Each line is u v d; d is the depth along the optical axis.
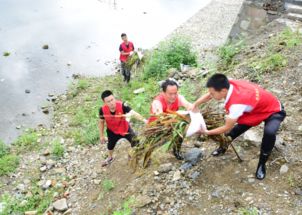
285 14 11.19
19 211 6.81
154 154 5.93
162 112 5.04
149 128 5.09
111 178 6.54
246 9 12.07
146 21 17.80
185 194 5.05
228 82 4.19
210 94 4.45
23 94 12.09
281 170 4.96
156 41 15.77
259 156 5.01
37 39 15.76
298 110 6.28
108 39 16.02
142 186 5.57
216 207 4.71
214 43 14.59
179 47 11.49
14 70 13.48
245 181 4.94
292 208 4.42
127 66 11.35
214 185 5.02
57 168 7.96
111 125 6.23
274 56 8.15
